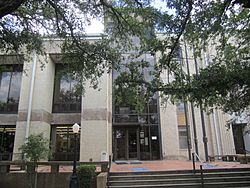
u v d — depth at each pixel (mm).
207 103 9641
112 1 10188
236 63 8625
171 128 22531
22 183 13250
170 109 22953
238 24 10320
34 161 12938
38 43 12164
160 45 9688
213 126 22312
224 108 9453
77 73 11867
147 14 9648
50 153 13352
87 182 12180
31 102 19422
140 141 22438
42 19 11023
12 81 21422
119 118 22531
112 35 11570
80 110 21375
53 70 21984
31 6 10312
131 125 22359
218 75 7941
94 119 19594
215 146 21875
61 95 21891
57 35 11766
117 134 22562
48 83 20703
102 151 18859
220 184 12344
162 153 22000
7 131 20469
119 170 14031
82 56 11219
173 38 9555
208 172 13344
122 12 10266
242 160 17328
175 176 12984
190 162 18812
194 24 8961
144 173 13203
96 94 20078
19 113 19438
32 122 19125
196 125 22734
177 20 8906
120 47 12047
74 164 11547
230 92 8711
